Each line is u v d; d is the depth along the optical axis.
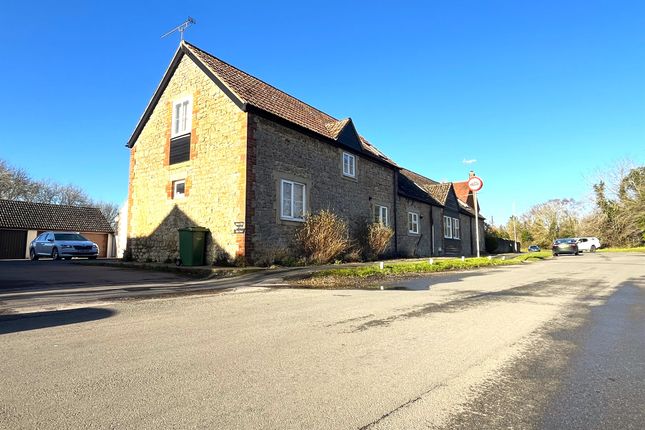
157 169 17.02
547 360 4.10
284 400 3.10
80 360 3.99
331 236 15.87
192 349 4.39
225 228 14.10
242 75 17.06
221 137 14.68
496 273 13.48
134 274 13.16
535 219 69.94
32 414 2.83
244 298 7.95
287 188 15.51
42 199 51.66
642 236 40.97
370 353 4.29
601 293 8.71
